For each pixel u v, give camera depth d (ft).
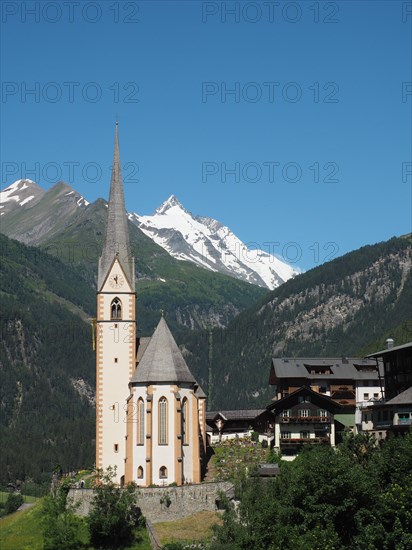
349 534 310.24
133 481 474.49
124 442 495.41
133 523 409.28
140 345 521.65
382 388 581.94
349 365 602.03
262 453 537.24
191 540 385.50
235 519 371.35
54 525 394.11
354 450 365.20
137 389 485.15
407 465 323.98
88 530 398.62
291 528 308.40
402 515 299.38
